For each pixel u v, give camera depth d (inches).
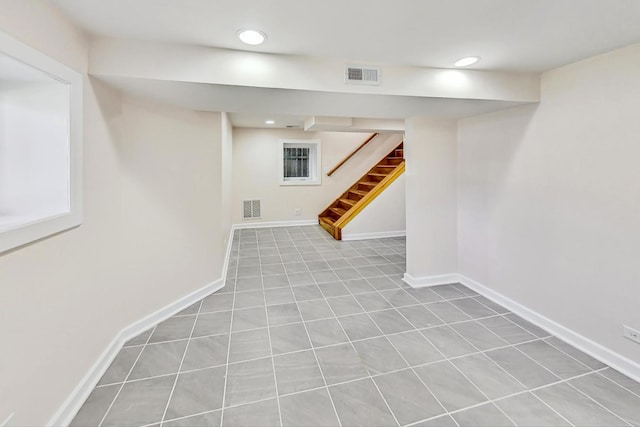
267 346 82.1
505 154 103.2
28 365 49.1
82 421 57.4
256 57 74.0
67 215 58.1
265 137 243.8
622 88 70.9
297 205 255.4
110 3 52.7
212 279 119.2
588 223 79.0
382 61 80.8
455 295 116.3
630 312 70.7
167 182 96.8
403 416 58.6
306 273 141.8
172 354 78.0
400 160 255.3
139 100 85.8
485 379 69.2
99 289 70.5
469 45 70.7
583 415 58.8
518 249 100.0
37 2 49.8
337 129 193.9
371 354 78.7
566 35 65.3
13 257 45.9
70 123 58.9
